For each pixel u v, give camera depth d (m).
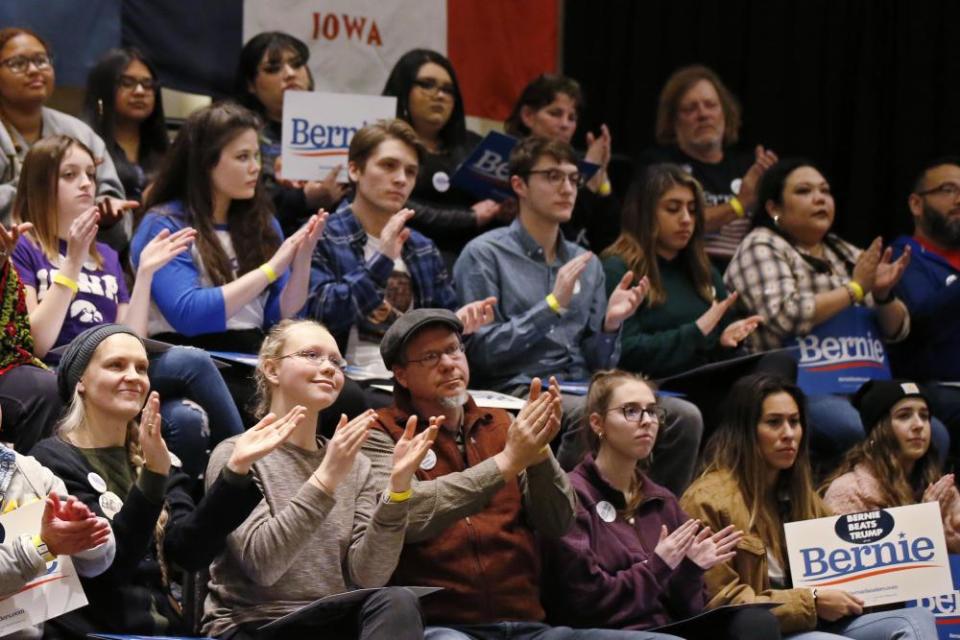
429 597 11.91
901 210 22.42
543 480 12.12
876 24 22.62
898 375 18.86
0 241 12.52
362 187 15.41
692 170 20.00
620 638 11.78
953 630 14.48
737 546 13.63
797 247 17.92
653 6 22.23
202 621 11.50
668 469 15.12
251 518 11.20
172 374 13.04
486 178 17.53
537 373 15.85
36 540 10.06
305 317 14.80
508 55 21.47
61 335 13.52
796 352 17.17
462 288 16.08
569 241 18.52
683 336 16.38
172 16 18.69
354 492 11.82
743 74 22.47
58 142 13.86
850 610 13.31
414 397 12.59
